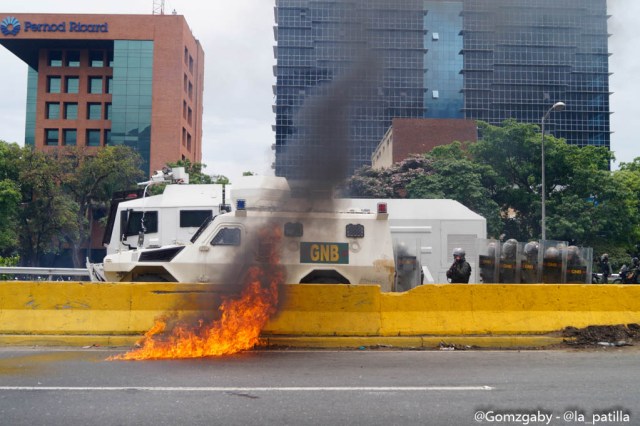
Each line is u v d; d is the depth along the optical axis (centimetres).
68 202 4256
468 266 1134
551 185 3481
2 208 3719
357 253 1102
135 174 4547
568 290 1000
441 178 3347
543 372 722
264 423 492
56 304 942
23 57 6856
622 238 3369
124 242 1452
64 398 570
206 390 608
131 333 925
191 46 6981
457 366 761
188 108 6956
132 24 6425
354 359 814
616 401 579
